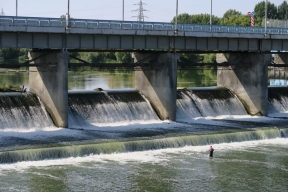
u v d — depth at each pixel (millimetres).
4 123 88938
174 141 83188
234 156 79375
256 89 119000
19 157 70875
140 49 113500
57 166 70250
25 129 90500
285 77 195875
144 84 110562
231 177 69000
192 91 115625
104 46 99875
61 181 64562
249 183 66875
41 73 97375
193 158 77375
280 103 126812
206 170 71688
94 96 102250
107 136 85812
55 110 94375
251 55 120188
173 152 80125
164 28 105688
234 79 123000
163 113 106562
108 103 102250
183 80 187375
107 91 106125
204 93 116875
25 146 75938
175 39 108062
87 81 171500
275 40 121188
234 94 122250
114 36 100875
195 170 71562
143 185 64625
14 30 88062
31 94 97125
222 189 64312
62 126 93062
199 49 111312
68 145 75875
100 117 99062
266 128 95562
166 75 106312
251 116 117562
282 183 67125
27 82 156750
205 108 113438
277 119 111750
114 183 64875
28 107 93875
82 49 103750
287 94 129750
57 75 93938
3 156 69750
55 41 94125
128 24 101000
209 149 79312
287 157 79625
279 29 124062
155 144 81312
